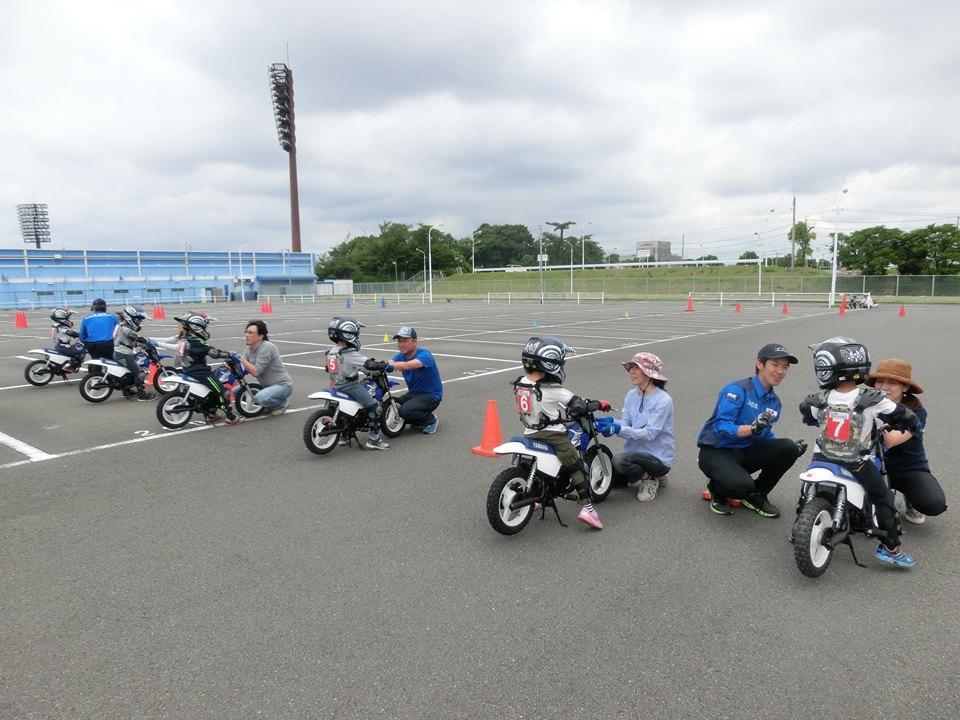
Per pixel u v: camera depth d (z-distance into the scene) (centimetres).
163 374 1080
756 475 636
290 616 378
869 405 413
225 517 536
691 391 1091
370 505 562
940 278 5178
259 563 449
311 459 708
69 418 924
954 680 314
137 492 599
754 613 377
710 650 339
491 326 2619
